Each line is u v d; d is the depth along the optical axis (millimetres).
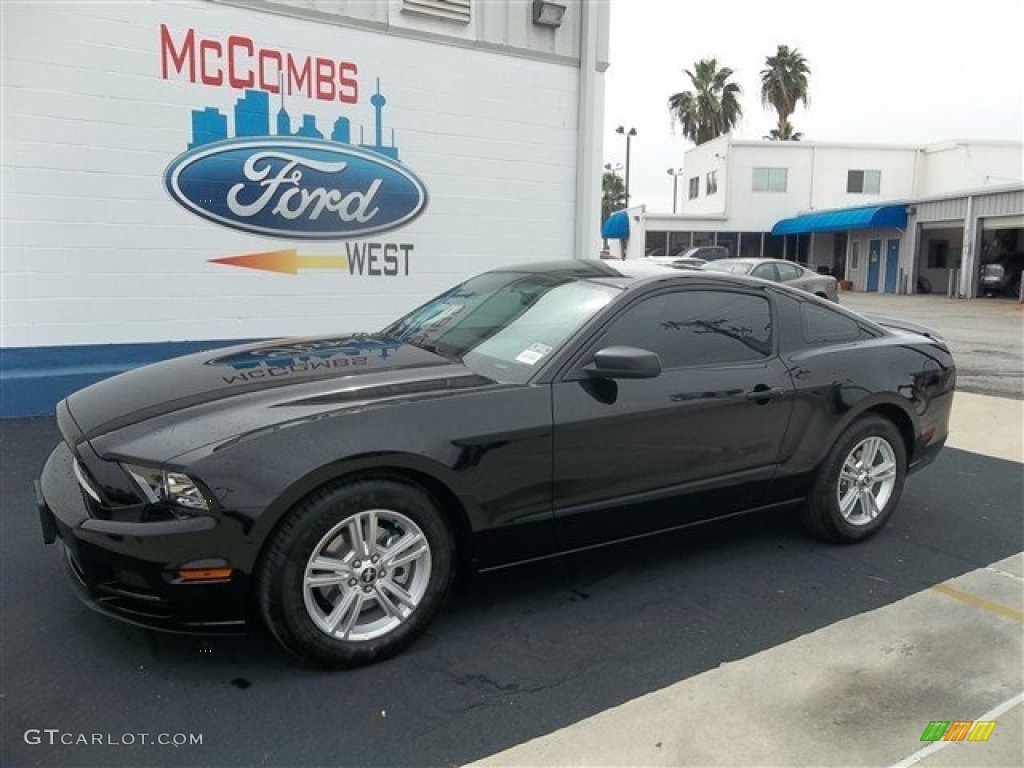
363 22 7742
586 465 3289
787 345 4031
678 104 46781
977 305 23516
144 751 2422
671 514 3617
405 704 2701
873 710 2754
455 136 8453
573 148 9234
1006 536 4457
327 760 2412
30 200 6469
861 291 32531
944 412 4617
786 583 3771
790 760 2477
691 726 2633
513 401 3137
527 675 2906
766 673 2969
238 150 7277
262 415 2854
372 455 2787
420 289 8477
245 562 2646
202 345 7344
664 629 3285
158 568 2602
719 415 3648
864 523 4273
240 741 2482
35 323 6613
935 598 3641
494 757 2449
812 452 4008
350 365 3455
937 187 35062
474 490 3020
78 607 3293
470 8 8289
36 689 2721
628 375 3184
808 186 35375
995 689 2902
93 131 6637
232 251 7391
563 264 4363
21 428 6055
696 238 35594
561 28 8906
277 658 2955
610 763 2436
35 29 6320
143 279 6996
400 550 2941
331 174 7789
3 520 4234
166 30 6820
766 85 45344
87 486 2760
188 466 2633
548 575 3791
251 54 7230
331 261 7922
